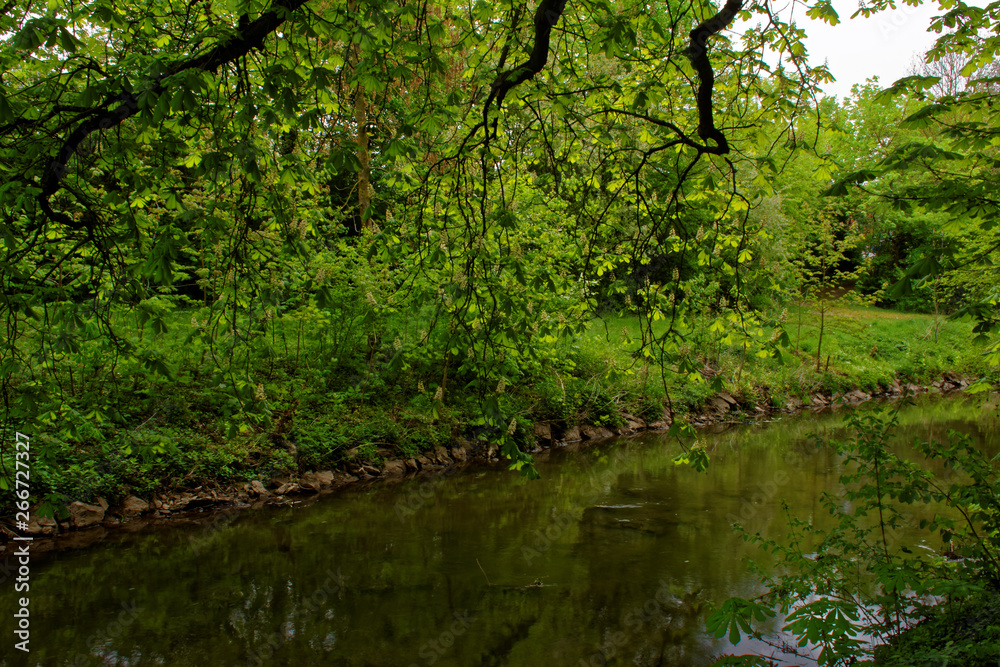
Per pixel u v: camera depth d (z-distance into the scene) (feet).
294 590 17.30
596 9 12.88
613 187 15.96
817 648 13.52
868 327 68.85
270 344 30.40
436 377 36.50
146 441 24.54
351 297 31.60
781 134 13.92
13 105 10.77
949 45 11.27
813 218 57.41
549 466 32.32
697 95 12.54
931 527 12.56
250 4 10.72
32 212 11.18
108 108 11.38
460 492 27.32
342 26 10.67
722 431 41.86
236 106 11.28
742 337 15.12
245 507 24.71
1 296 11.05
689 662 13.39
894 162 8.95
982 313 9.72
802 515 22.76
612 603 16.31
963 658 9.56
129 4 12.71
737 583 17.25
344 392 32.83
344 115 13.94
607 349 42.57
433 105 11.78
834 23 12.09
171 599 16.69
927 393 59.82
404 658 13.82
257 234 14.52
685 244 13.37
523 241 29.63
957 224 9.61
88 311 13.46
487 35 13.89
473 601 16.57
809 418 46.98
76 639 14.48
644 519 23.21
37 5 12.44
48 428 22.54
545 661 13.57
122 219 12.57
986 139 9.70
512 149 16.08
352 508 24.94
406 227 15.87
